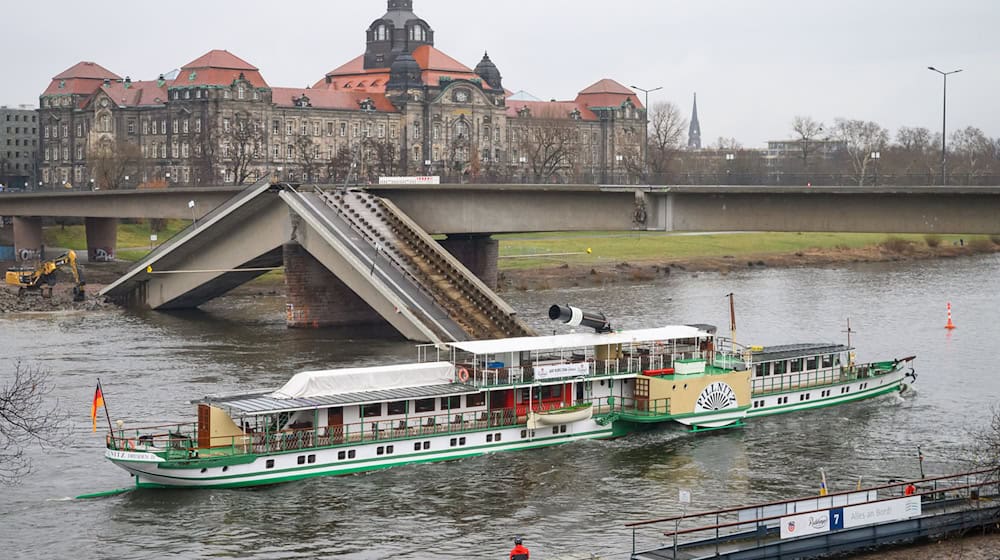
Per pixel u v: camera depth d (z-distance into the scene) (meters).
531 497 72.00
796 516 60.88
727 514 68.19
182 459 72.62
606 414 85.69
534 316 139.00
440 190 136.38
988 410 92.06
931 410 92.56
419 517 68.50
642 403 86.50
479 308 119.94
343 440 77.06
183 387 99.25
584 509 69.69
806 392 93.19
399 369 80.62
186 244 145.62
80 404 93.12
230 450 74.25
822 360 95.62
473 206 133.75
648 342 91.44
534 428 82.06
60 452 80.38
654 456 80.69
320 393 77.69
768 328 128.25
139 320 144.00
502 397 82.69
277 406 74.69
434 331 115.38
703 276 187.38
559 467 78.25
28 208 198.62
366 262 122.62
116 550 63.34
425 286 120.88
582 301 153.50
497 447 81.56
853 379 95.94
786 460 79.50
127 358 114.19
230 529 66.50
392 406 78.75
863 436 85.31
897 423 88.81
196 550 63.41
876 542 61.59
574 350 90.19
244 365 109.94
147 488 73.56
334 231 128.50
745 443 83.88
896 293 160.75
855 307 145.88
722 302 151.75
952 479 72.69
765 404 91.31
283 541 64.69
